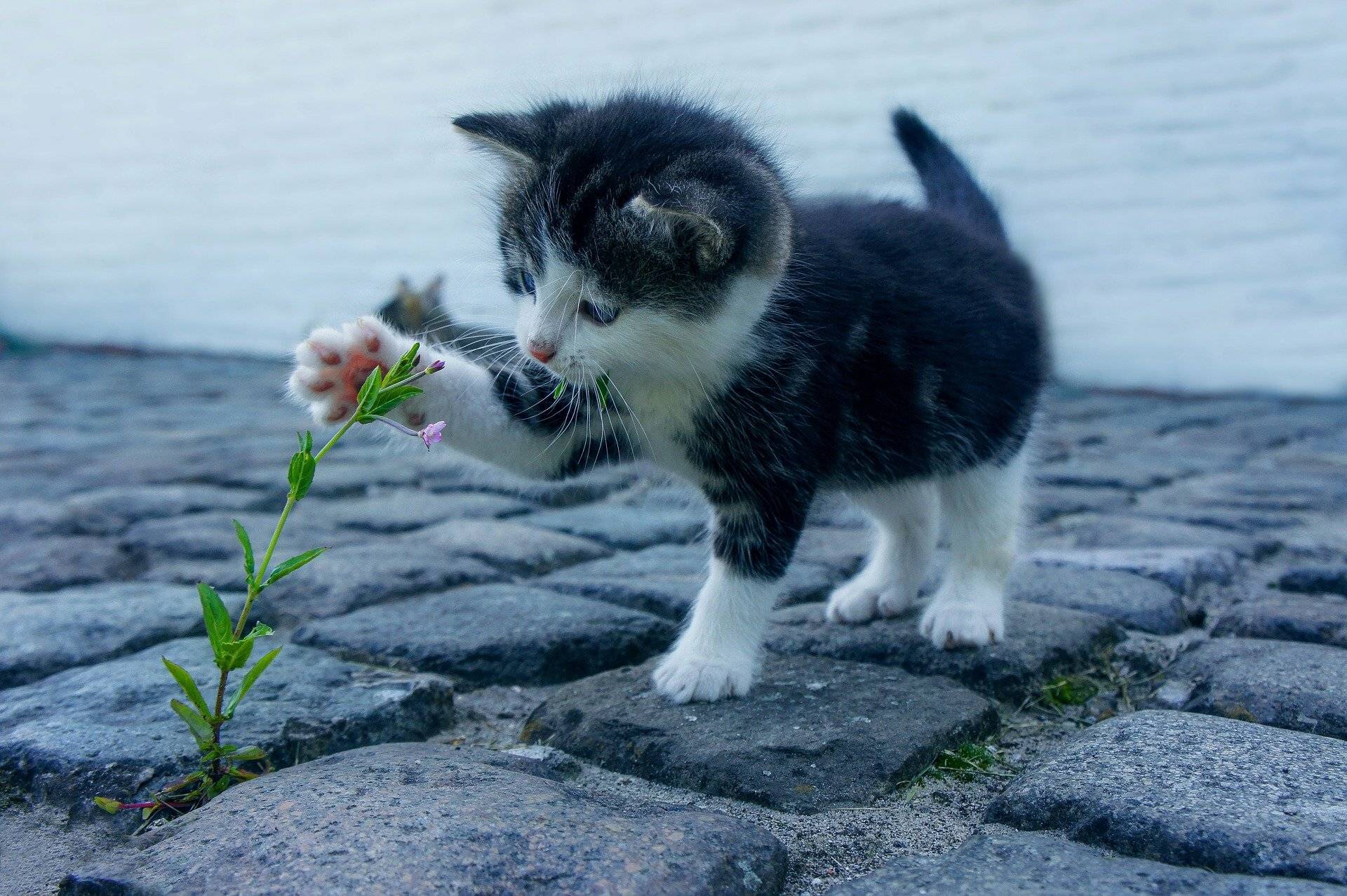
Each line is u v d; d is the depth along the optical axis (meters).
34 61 2.51
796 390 0.61
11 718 0.56
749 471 0.61
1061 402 1.61
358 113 2.20
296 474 0.52
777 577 0.61
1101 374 1.76
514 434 0.62
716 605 0.61
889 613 0.67
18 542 0.80
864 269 0.63
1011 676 0.60
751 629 0.60
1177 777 0.50
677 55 1.97
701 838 0.48
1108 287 1.74
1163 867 0.47
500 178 0.66
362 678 0.60
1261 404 1.60
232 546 0.79
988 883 0.46
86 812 0.52
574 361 0.60
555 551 0.79
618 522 0.87
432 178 2.14
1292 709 0.56
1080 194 1.74
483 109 0.74
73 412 1.51
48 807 0.53
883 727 0.55
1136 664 0.63
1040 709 0.60
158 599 0.69
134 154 2.45
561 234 0.60
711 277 0.59
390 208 2.19
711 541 0.62
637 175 0.60
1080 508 0.90
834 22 1.85
